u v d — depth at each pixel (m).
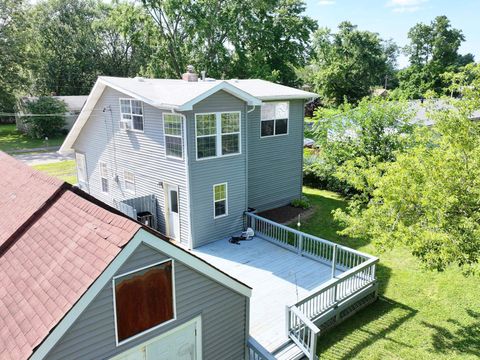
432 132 9.73
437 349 8.18
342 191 19.62
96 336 5.10
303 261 11.57
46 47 45.28
